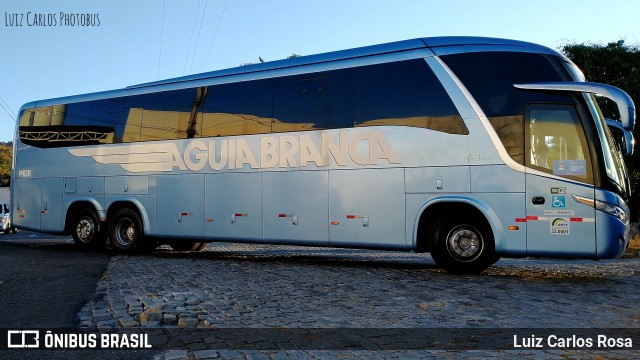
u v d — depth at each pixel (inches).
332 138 455.2
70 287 350.9
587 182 375.2
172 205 540.1
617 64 939.3
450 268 408.2
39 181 641.0
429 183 413.1
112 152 586.6
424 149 416.8
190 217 527.8
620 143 436.5
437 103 415.8
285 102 482.6
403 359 196.1
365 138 440.5
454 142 406.9
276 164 481.1
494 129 396.5
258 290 337.4
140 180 563.5
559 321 257.8
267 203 483.5
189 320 249.0
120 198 575.5
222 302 297.0
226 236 505.0
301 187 466.9
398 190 424.5
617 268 477.1
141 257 542.9
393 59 437.4
